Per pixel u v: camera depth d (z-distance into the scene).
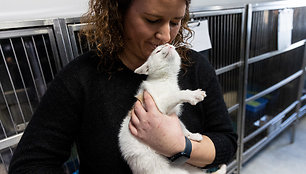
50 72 0.70
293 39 1.56
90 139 0.54
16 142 0.69
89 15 0.57
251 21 1.16
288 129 2.01
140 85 0.54
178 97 0.46
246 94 1.34
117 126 0.53
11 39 0.62
